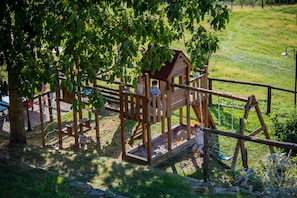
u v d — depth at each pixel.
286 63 30.61
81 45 11.59
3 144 15.41
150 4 11.49
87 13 11.12
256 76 26.95
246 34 36.69
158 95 15.78
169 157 16.92
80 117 18.83
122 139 16.48
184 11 13.65
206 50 13.73
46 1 11.33
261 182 12.44
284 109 21.31
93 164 13.80
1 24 12.02
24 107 21.20
